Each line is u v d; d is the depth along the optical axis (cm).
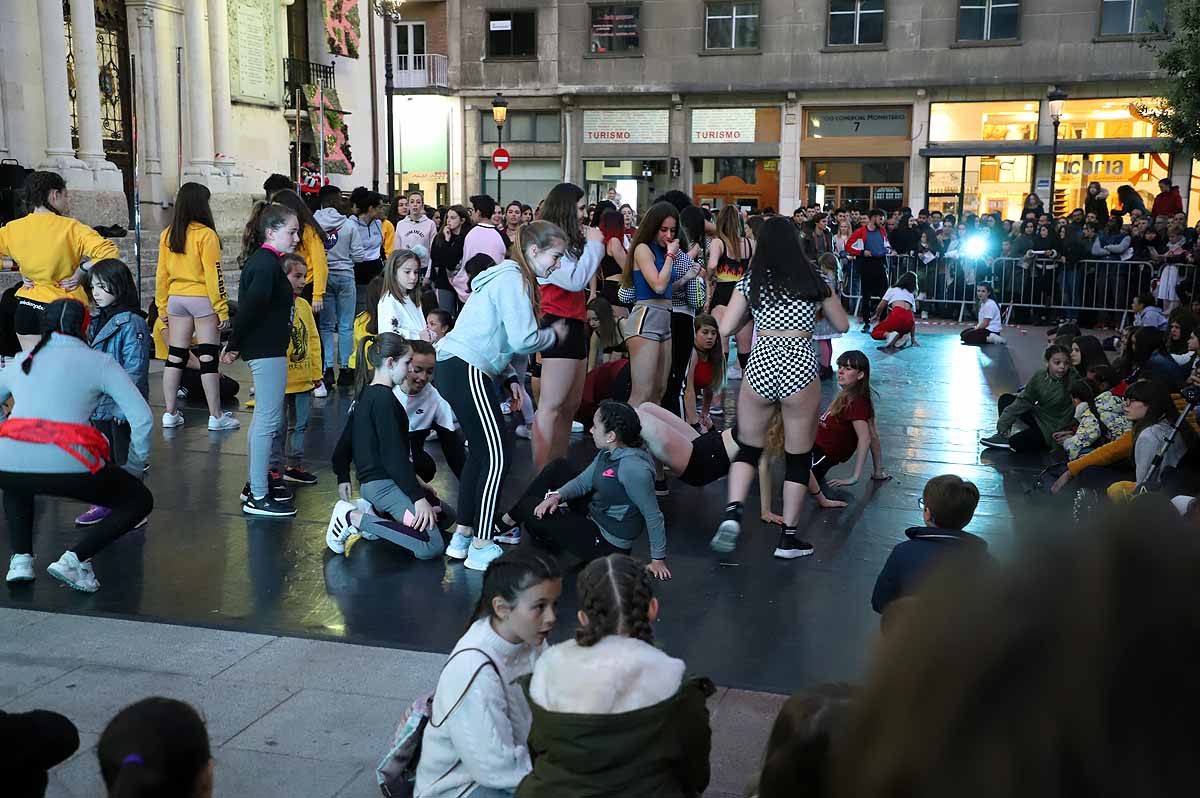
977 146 2902
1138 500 63
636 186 3244
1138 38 2708
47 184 730
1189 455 583
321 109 1997
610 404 551
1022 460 809
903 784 63
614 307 1020
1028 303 1764
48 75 1555
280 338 634
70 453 498
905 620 67
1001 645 61
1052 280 1728
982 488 726
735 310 567
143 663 439
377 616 499
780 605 514
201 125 1870
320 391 1008
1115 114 2797
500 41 3284
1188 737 57
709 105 3123
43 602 508
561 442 625
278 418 645
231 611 502
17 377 503
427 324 820
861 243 1655
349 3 2222
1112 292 1698
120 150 1781
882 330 1424
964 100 2908
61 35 1563
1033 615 61
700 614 501
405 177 3425
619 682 262
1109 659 58
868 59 2953
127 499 519
